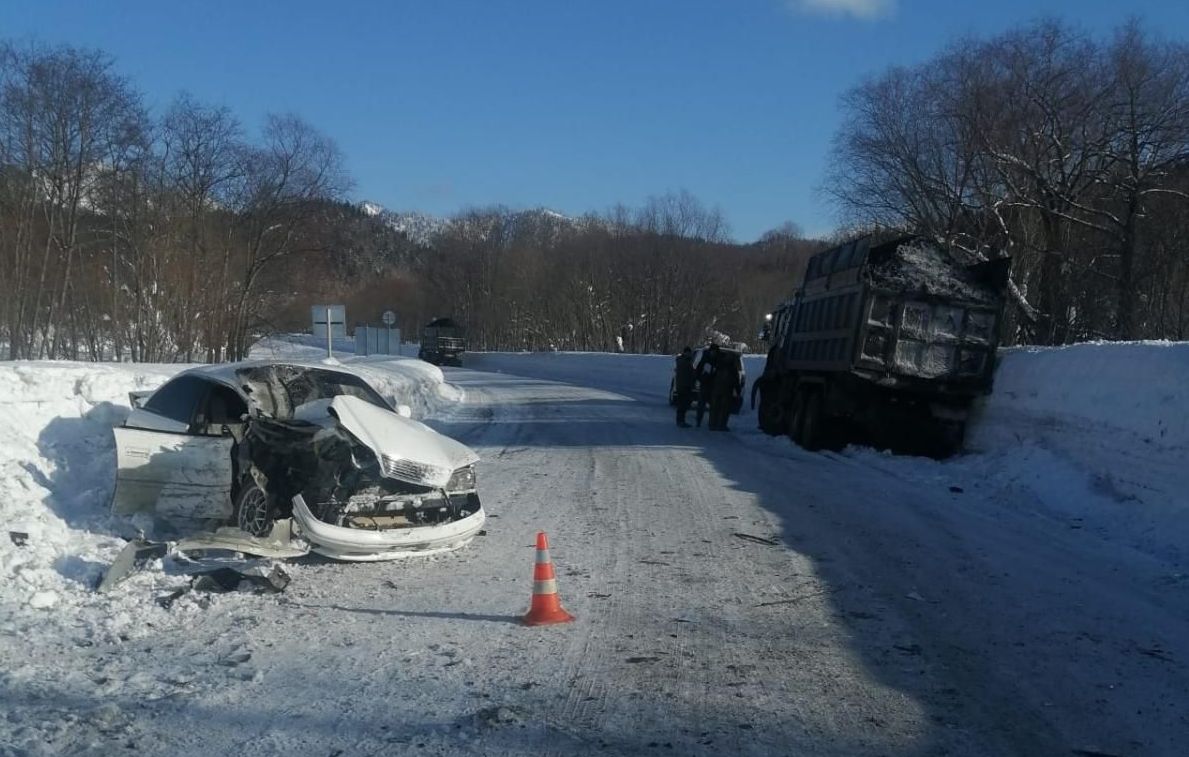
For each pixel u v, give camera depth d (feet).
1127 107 81.56
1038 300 85.97
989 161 87.35
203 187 131.34
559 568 25.50
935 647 19.45
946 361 50.37
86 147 112.37
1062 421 41.14
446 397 96.12
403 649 18.44
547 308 279.90
